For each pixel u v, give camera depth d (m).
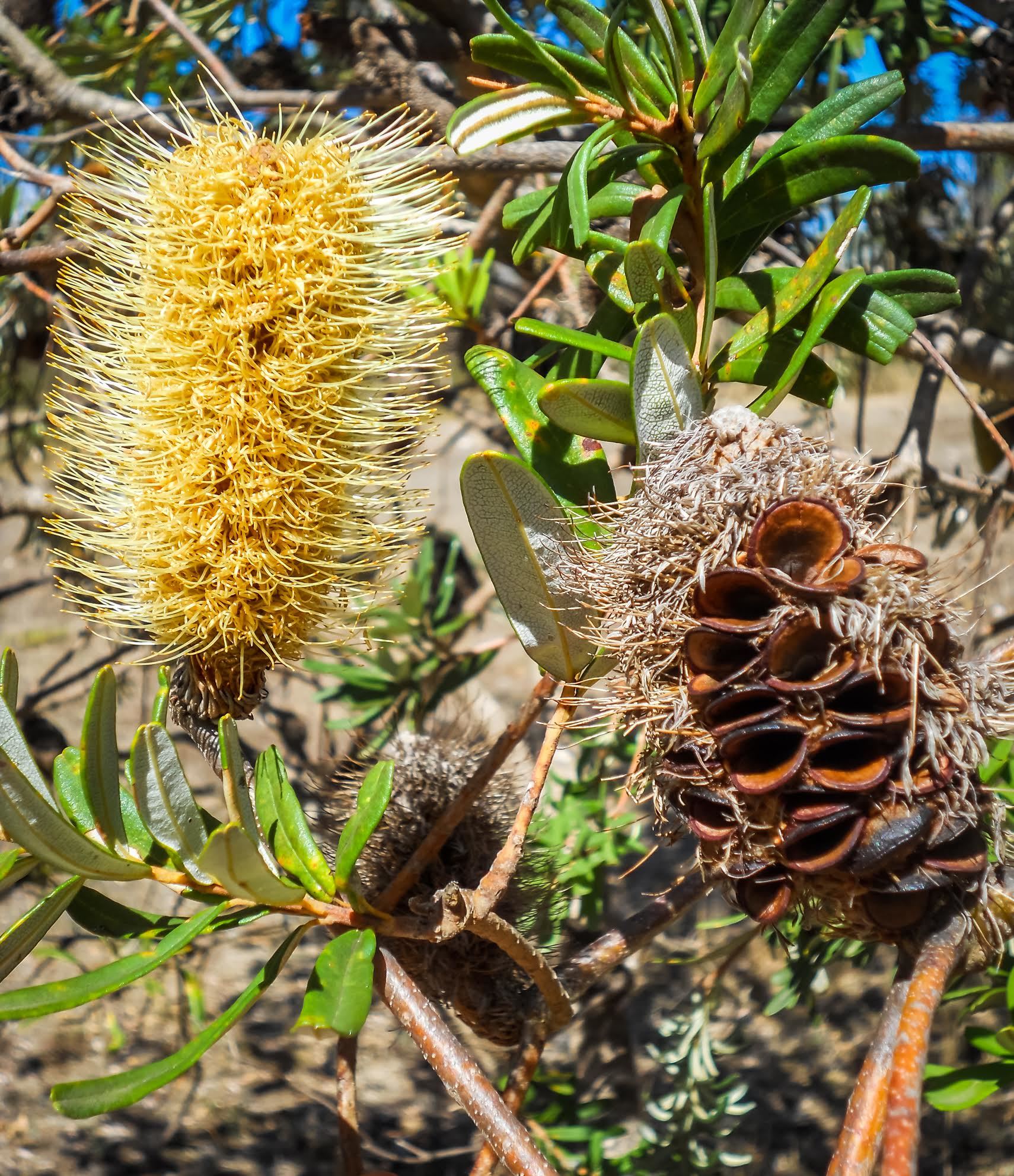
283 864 0.17
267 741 0.77
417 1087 0.73
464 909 0.16
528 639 0.18
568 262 0.33
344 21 0.40
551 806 0.38
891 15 0.36
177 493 0.17
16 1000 0.14
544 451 0.19
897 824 0.13
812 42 0.18
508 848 0.16
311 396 0.17
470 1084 0.15
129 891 0.74
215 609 0.17
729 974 0.71
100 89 0.44
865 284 0.19
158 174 0.18
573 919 0.36
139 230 0.18
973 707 0.14
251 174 0.17
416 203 0.19
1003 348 0.38
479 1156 0.18
